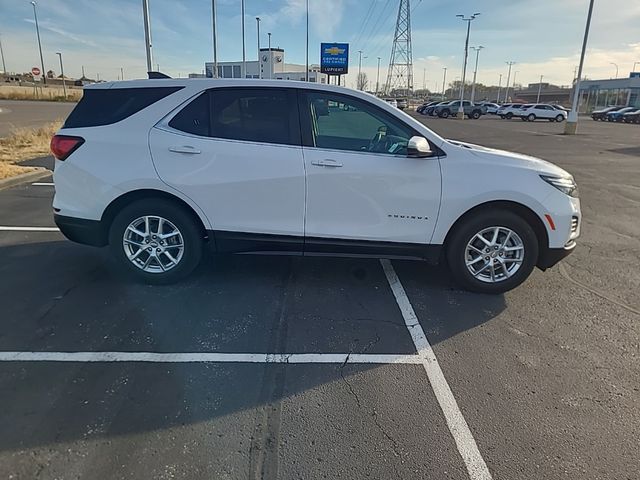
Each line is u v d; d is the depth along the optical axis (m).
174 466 2.16
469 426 2.48
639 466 2.23
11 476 2.07
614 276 4.73
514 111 47.16
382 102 3.94
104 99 4.02
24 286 4.12
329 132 3.94
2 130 17.50
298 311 3.78
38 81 86.25
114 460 2.18
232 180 3.88
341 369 3.00
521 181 3.90
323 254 4.06
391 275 4.59
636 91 62.00
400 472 2.16
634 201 8.49
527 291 4.30
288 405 2.62
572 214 4.00
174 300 3.91
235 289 4.16
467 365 3.07
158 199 4.00
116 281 4.27
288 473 2.14
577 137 24.05
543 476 2.16
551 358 3.18
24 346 3.15
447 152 3.93
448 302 4.02
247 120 3.92
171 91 3.96
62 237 5.54
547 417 2.56
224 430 2.41
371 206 3.91
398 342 3.36
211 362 3.03
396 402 2.67
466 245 4.05
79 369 2.90
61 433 2.35
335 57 58.88
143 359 3.04
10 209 6.85
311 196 3.89
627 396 2.77
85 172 3.93
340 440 2.36
